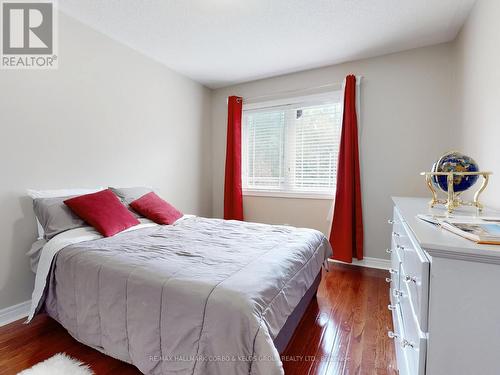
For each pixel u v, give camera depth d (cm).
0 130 179
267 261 140
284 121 346
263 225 235
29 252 182
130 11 210
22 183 191
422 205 159
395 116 277
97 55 239
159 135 308
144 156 290
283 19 220
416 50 266
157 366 114
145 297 119
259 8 205
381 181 286
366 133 291
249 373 95
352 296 221
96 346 140
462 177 126
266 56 288
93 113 237
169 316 111
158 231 208
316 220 327
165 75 313
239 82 367
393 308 154
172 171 328
